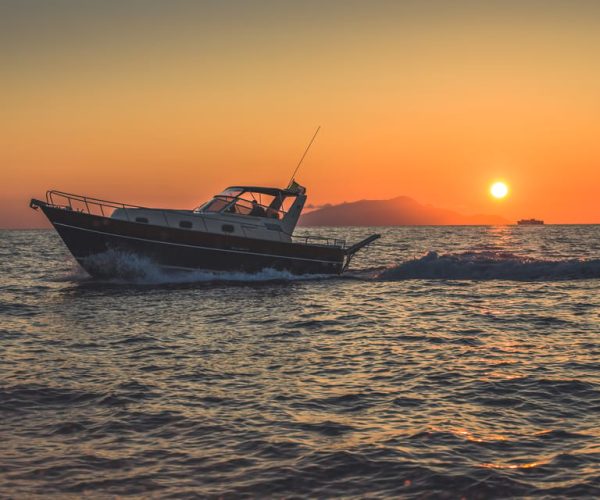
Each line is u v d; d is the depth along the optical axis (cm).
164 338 1426
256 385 1014
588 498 598
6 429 789
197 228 2456
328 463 688
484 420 835
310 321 1681
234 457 705
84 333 1480
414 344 1370
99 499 599
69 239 2328
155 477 650
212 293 2220
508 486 628
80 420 827
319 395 957
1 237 11188
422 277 2862
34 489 618
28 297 2134
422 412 872
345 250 2775
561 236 10588
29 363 1159
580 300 2072
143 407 887
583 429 794
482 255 4100
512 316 1758
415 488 627
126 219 2383
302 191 2669
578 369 1111
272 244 2577
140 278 2442
